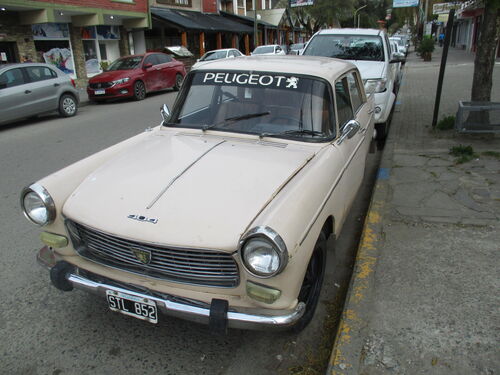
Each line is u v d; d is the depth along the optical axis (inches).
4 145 335.6
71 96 466.6
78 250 108.3
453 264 135.7
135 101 576.1
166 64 647.8
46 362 107.3
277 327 92.8
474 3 268.2
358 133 158.1
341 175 126.8
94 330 118.9
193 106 148.3
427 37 985.5
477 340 103.6
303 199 99.3
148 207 99.8
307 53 341.4
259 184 105.1
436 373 94.6
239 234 90.9
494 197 183.9
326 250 120.2
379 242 149.3
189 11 1148.5
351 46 332.5
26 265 150.9
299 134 130.1
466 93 453.7
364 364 97.3
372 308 115.7
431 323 109.6
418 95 452.8
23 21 631.8
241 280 92.8
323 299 133.2
